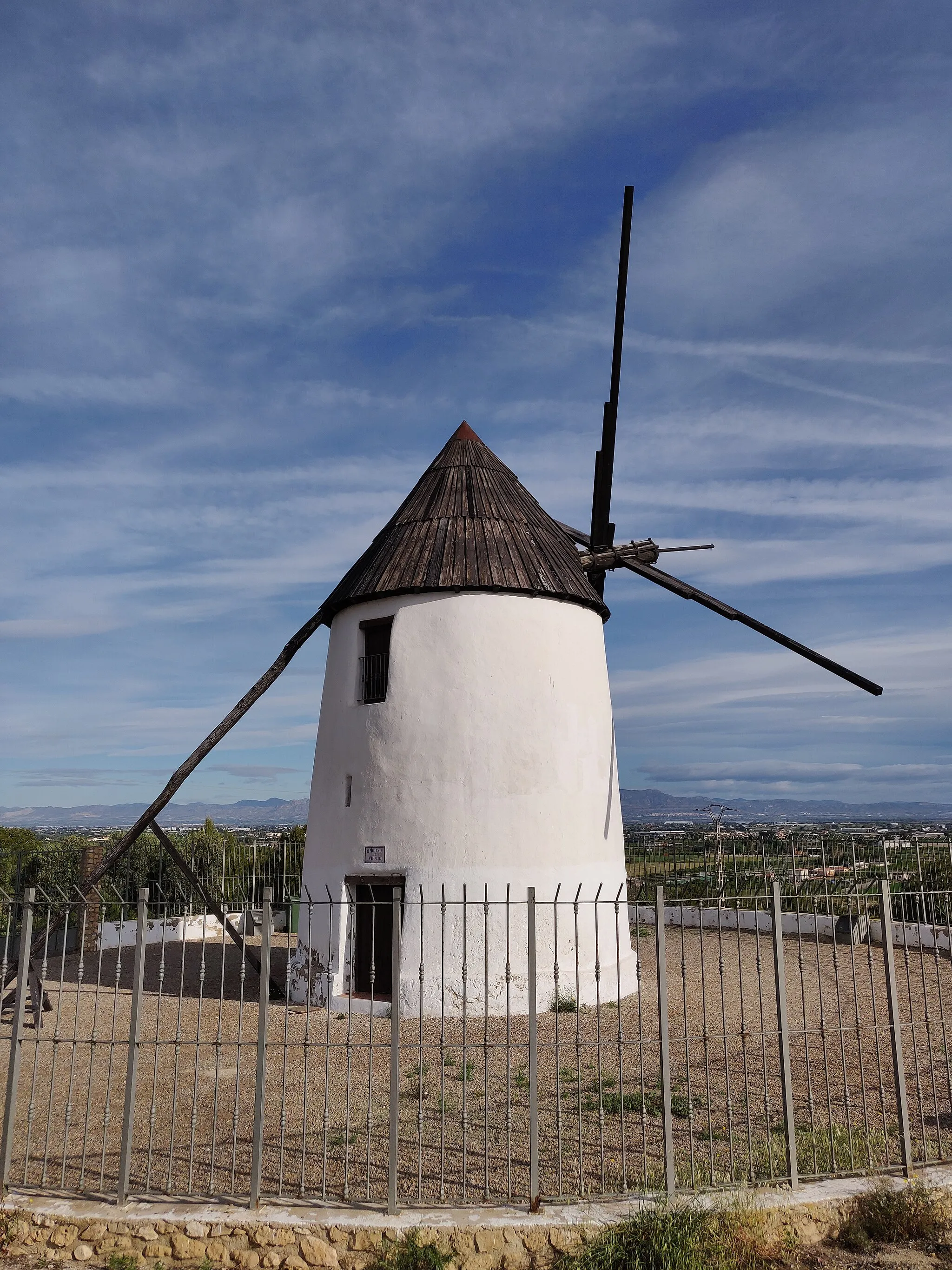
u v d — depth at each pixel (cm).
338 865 1379
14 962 1224
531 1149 615
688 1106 832
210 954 1861
